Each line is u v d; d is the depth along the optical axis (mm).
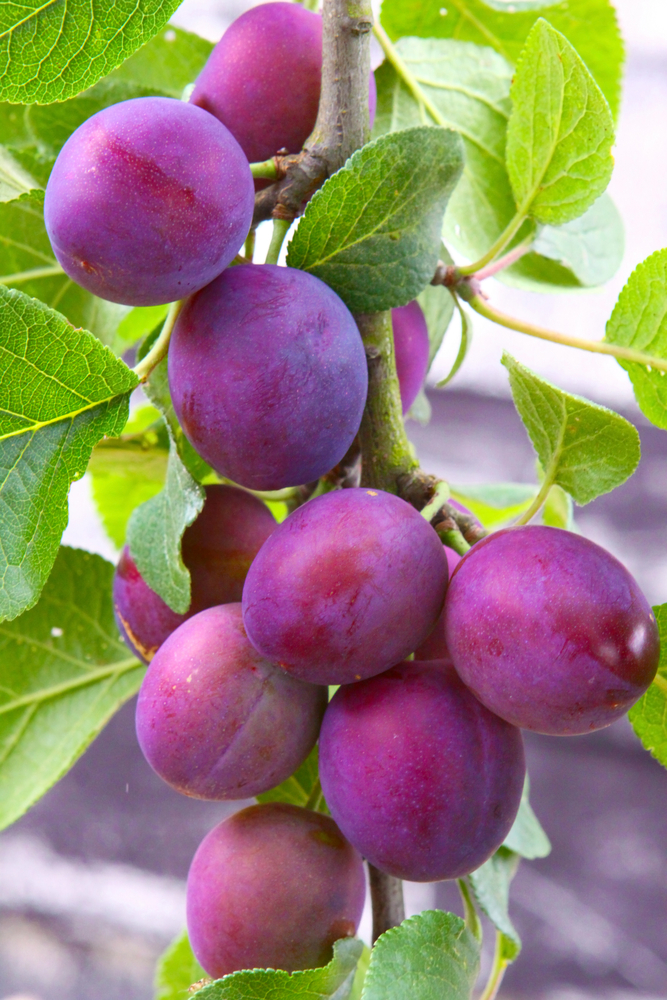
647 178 1287
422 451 1244
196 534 481
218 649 449
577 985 1062
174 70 553
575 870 1124
